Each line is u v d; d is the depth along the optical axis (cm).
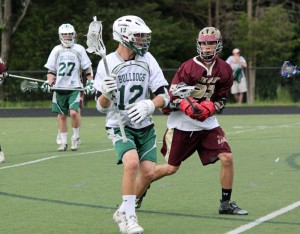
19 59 7231
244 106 5300
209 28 1648
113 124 1495
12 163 2539
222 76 1662
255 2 7769
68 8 7419
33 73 5625
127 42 1466
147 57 1500
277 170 2353
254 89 5794
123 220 1459
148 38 1480
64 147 2917
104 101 1460
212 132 1673
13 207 1761
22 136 3572
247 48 7031
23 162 2564
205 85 1667
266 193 1934
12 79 5641
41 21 7300
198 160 2575
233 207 1667
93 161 2581
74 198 1877
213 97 1686
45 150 2944
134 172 1439
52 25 7288
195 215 1661
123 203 1459
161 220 1611
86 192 1961
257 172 2308
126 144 1466
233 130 3800
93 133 3691
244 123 4288
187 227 1540
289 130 3775
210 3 7650
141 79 1487
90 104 5650
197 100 1678
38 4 7531
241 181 2133
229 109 5259
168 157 1714
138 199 1642
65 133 2933
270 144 3103
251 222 1584
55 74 2938
